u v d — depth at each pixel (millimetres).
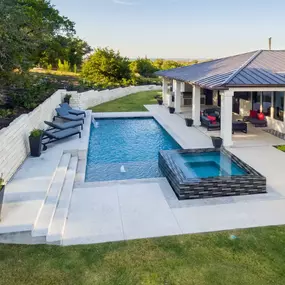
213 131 17391
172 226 7180
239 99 21703
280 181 9930
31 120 13180
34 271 5570
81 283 5281
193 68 25312
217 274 5465
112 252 6172
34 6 26234
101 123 21500
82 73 41844
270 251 6141
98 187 9570
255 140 15133
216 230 6992
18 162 10508
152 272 5551
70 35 31906
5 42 11992
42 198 7844
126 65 42906
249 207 8117
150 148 15438
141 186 9617
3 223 6590
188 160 11406
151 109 26016
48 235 6539
